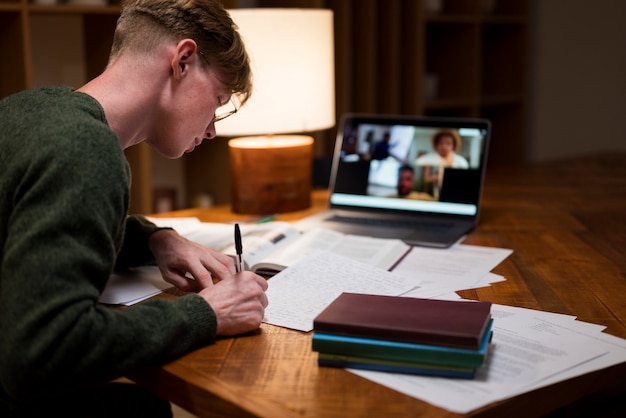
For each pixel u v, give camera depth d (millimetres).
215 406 954
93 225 987
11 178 1010
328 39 2012
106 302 1300
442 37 4113
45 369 940
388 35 3557
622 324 1180
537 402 955
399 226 1846
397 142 1984
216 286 1166
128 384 1411
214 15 1238
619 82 4305
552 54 4516
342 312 1067
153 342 1020
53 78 2930
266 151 2008
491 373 993
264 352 1087
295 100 1941
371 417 878
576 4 4379
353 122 2049
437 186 1923
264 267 1461
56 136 1008
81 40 2986
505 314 1220
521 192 2324
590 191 2309
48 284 944
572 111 4492
